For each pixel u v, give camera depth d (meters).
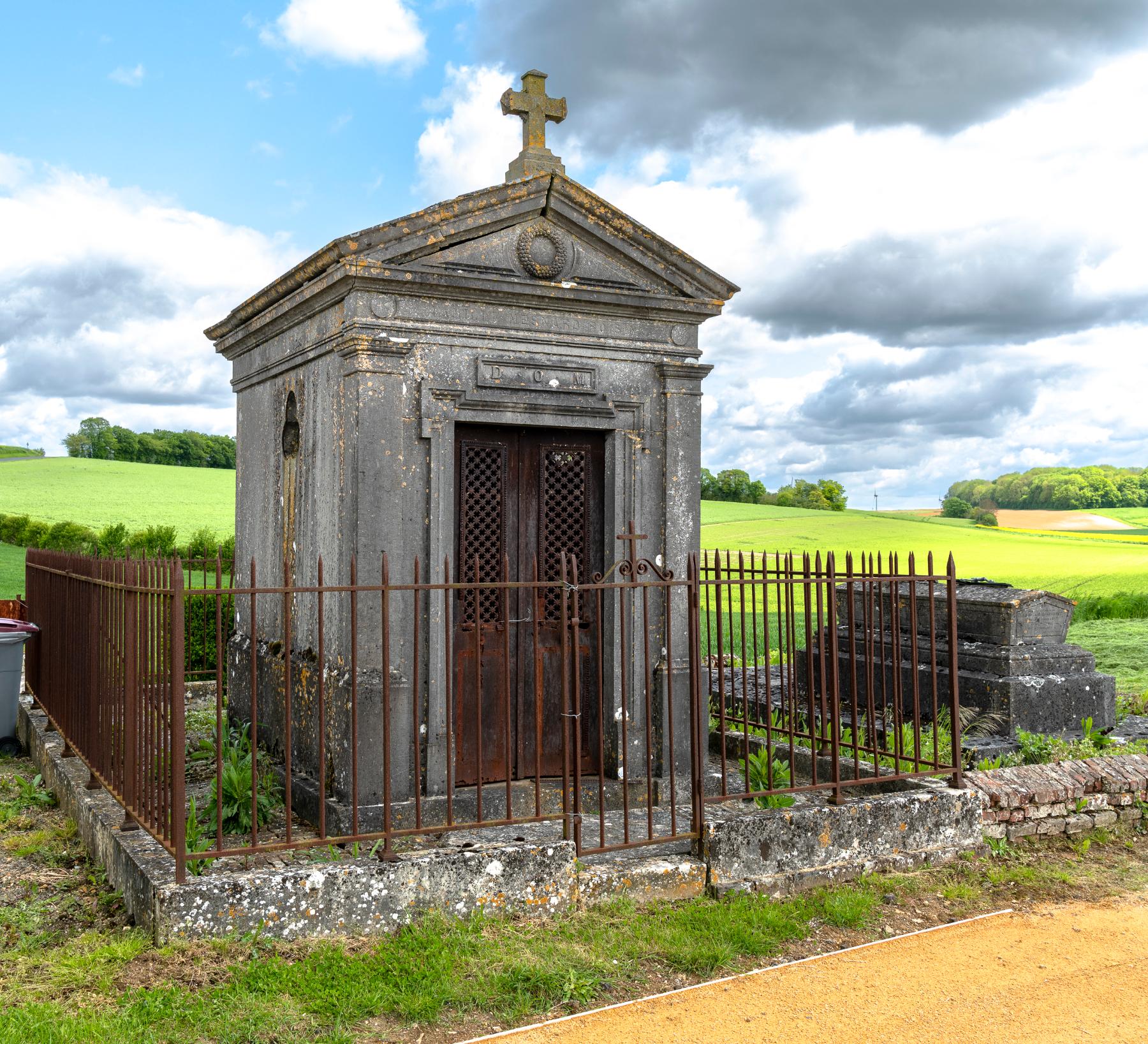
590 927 5.14
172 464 79.00
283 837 6.28
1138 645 17.12
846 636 10.96
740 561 7.36
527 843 5.36
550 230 7.23
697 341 7.79
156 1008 4.12
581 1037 4.12
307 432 7.54
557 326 7.27
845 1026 4.25
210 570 17.28
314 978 4.43
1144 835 7.11
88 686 6.94
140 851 5.31
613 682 7.41
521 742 7.32
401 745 6.67
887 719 9.85
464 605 7.14
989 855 6.50
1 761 9.16
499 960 4.71
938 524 57.62
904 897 5.81
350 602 6.62
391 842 5.18
